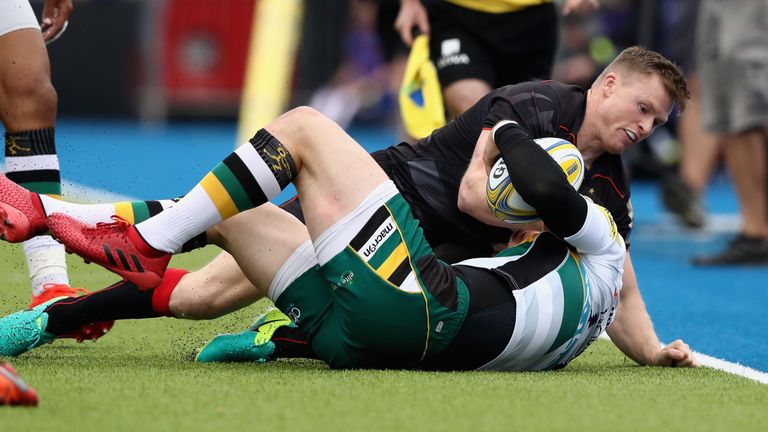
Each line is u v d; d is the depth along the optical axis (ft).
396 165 50.83
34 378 40.29
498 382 41.24
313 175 42.65
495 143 43.50
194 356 47.44
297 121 43.04
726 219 128.57
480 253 50.44
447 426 34.14
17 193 43.14
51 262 51.70
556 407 37.37
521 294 42.78
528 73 74.64
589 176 48.11
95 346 51.03
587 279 44.01
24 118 52.75
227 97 196.44
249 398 37.45
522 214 43.09
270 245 43.57
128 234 42.42
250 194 42.63
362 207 41.70
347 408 36.22
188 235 42.78
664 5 122.31
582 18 127.95
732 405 39.17
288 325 45.93
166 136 189.47
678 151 126.62
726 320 68.28
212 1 192.34
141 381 40.11
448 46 72.33
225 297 46.55
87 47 192.54
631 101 46.91
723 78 93.35
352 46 183.21
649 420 35.96
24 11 52.85
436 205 49.88
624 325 49.52
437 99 67.97
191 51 194.49
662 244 109.70
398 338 41.86
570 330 43.68
